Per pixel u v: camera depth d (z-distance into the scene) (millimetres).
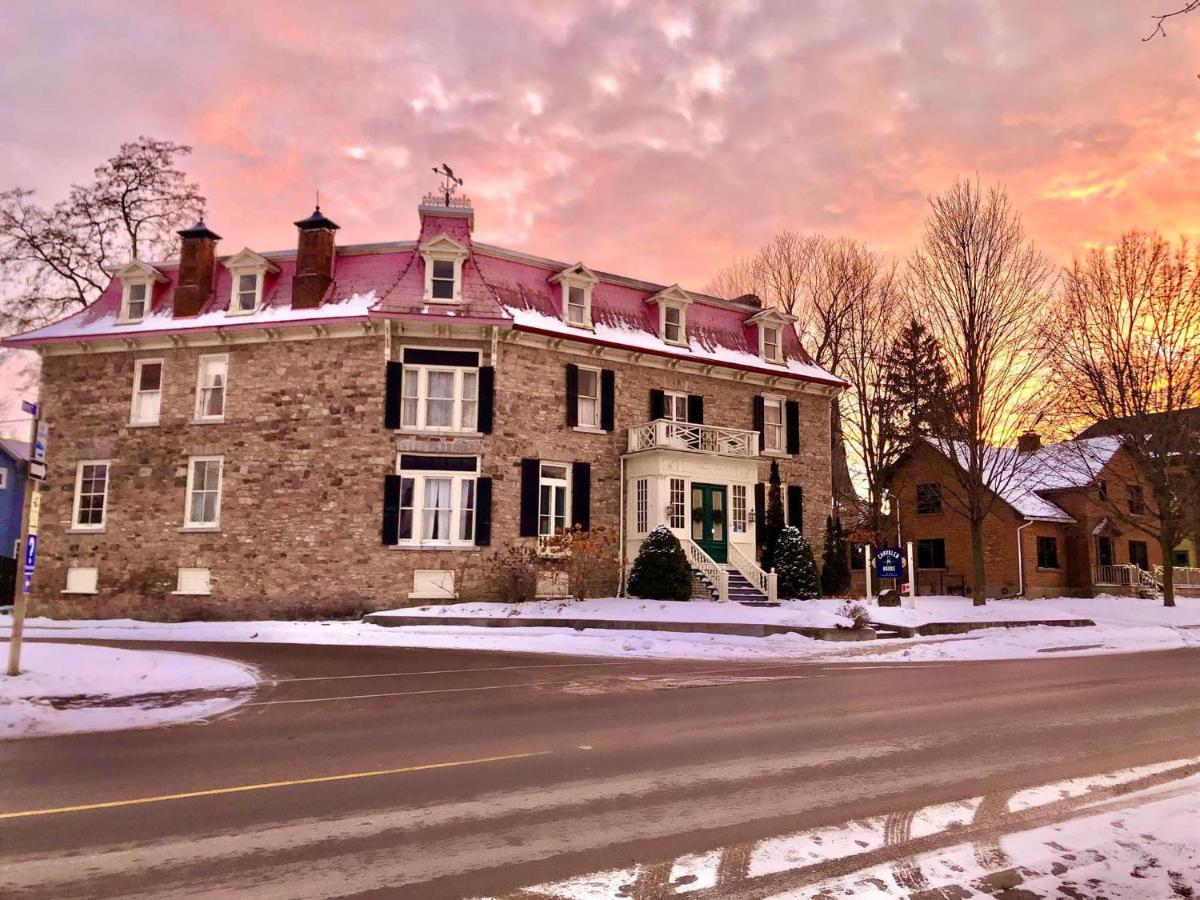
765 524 29016
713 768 7562
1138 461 31625
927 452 40125
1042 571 37562
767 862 5148
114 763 7797
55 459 25641
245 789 6832
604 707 11062
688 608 22562
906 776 7289
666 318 29391
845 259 40281
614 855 5254
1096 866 5078
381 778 7199
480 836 5617
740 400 30141
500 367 25141
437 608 22641
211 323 25141
